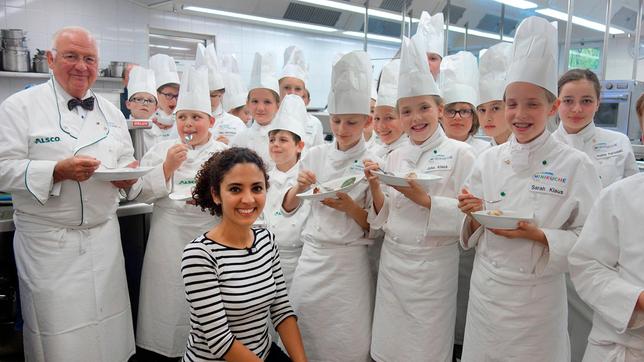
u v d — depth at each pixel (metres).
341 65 1.74
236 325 1.41
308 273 1.82
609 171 2.29
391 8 4.66
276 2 4.96
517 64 1.35
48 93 1.80
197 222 2.14
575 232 1.30
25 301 1.83
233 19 6.04
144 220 2.47
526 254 1.33
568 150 1.35
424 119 1.67
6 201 2.15
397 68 2.13
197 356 1.40
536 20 1.32
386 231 1.71
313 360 1.83
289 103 2.17
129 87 3.45
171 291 2.15
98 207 1.85
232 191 1.39
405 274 1.64
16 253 1.84
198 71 2.22
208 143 2.29
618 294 1.05
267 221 2.12
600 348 1.14
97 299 1.88
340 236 1.76
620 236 1.10
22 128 1.73
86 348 1.85
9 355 2.12
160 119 3.50
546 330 1.35
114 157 1.96
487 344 1.42
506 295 1.36
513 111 1.36
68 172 1.66
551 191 1.33
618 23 4.85
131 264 2.50
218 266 1.39
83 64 1.79
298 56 3.19
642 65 6.25
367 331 1.82
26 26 4.48
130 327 2.10
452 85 2.15
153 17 5.44
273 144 2.14
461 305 2.22
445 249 1.64
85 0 4.83
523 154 1.37
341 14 5.41
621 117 3.44
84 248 1.83
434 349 1.62
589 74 2.28
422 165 1.71
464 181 1.60
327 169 1.89
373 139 2.62
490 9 4.71
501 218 1.25
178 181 2.19
